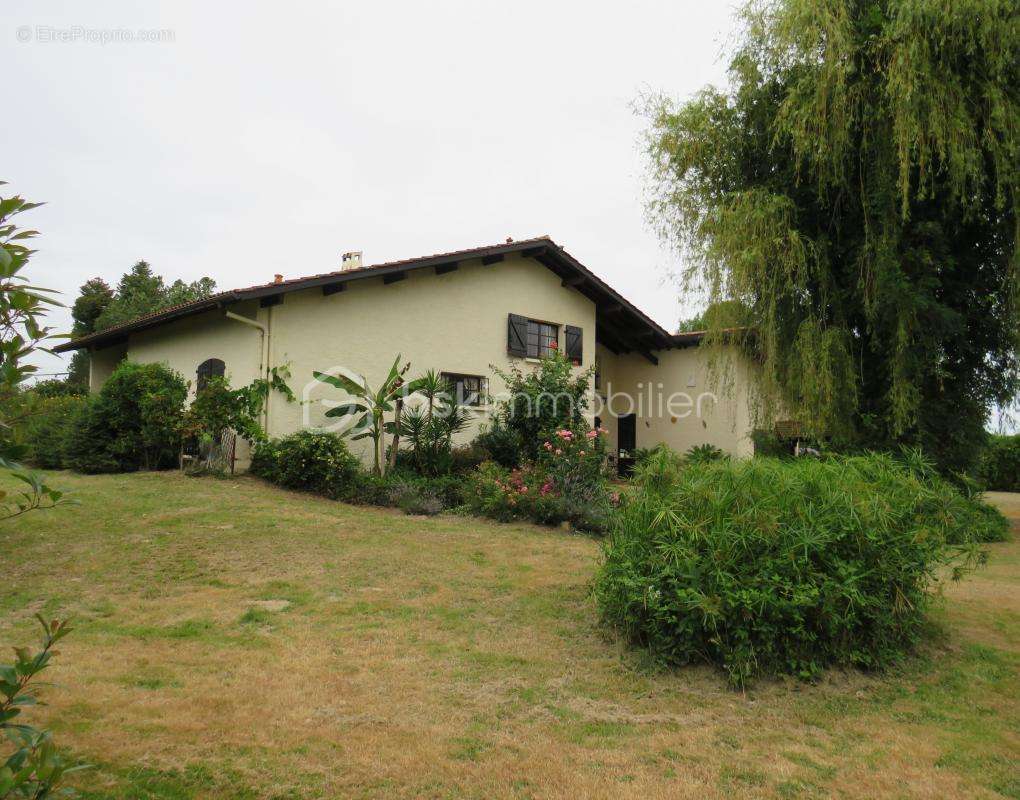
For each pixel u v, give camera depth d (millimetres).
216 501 8742
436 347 13188
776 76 10977
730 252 10711
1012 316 10023
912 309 9531
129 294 28250
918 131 9023
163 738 2998
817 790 2736
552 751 3020
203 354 12336
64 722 3102
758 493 4168
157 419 10758
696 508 4191
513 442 12156
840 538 4035
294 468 9969
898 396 9781
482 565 6617
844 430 10203
